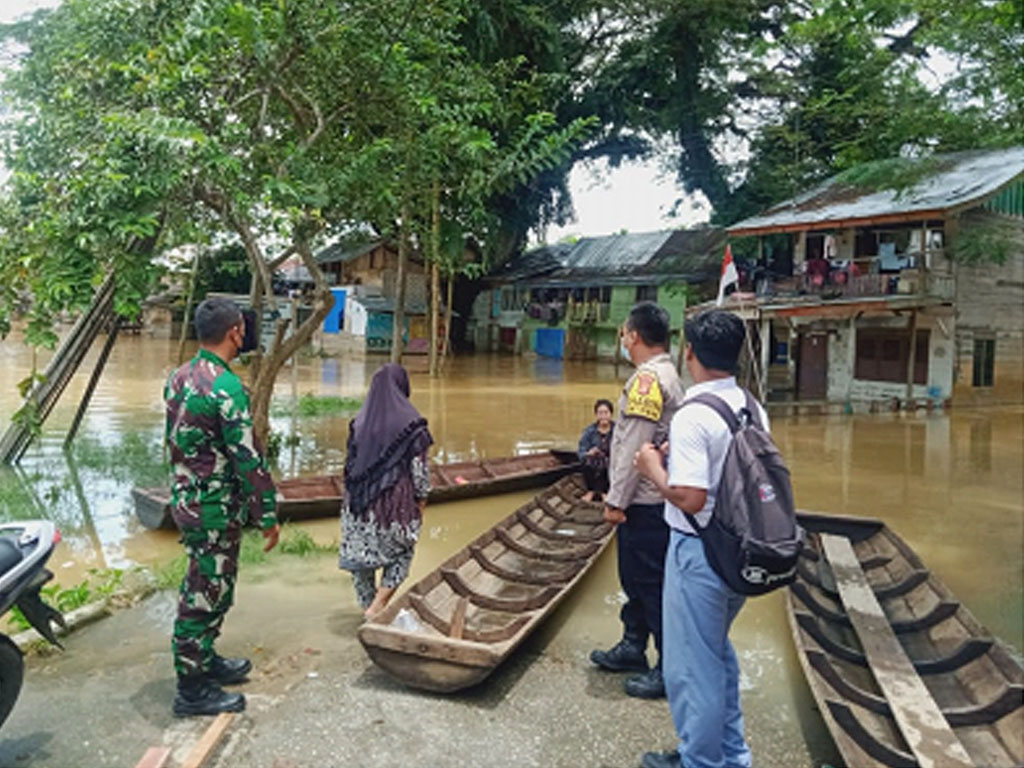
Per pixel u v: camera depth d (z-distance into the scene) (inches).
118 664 163.2
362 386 807.7
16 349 998.4
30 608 135.9
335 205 345.7
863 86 690.2
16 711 141.9
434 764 127.8
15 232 291.4
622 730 140.8
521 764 128.8
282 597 207.9
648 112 1051.3
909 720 139.0
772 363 981.2
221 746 130.4
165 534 271.0
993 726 141.5
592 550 238.7
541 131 382.3
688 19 986.7
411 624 163.6
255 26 281.4
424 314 1336.1
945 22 402.9
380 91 346.9
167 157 267.0
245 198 285.4
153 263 313.9
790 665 177.9
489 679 160.4
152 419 514.6
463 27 802.8
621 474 146.4
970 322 797.2
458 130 347.6
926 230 747.4
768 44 477.7
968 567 267.0
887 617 198.2
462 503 331.9
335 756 128.8
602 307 1289.4
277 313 377.7
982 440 561.0
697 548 113.7
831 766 133.2
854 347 850.8
